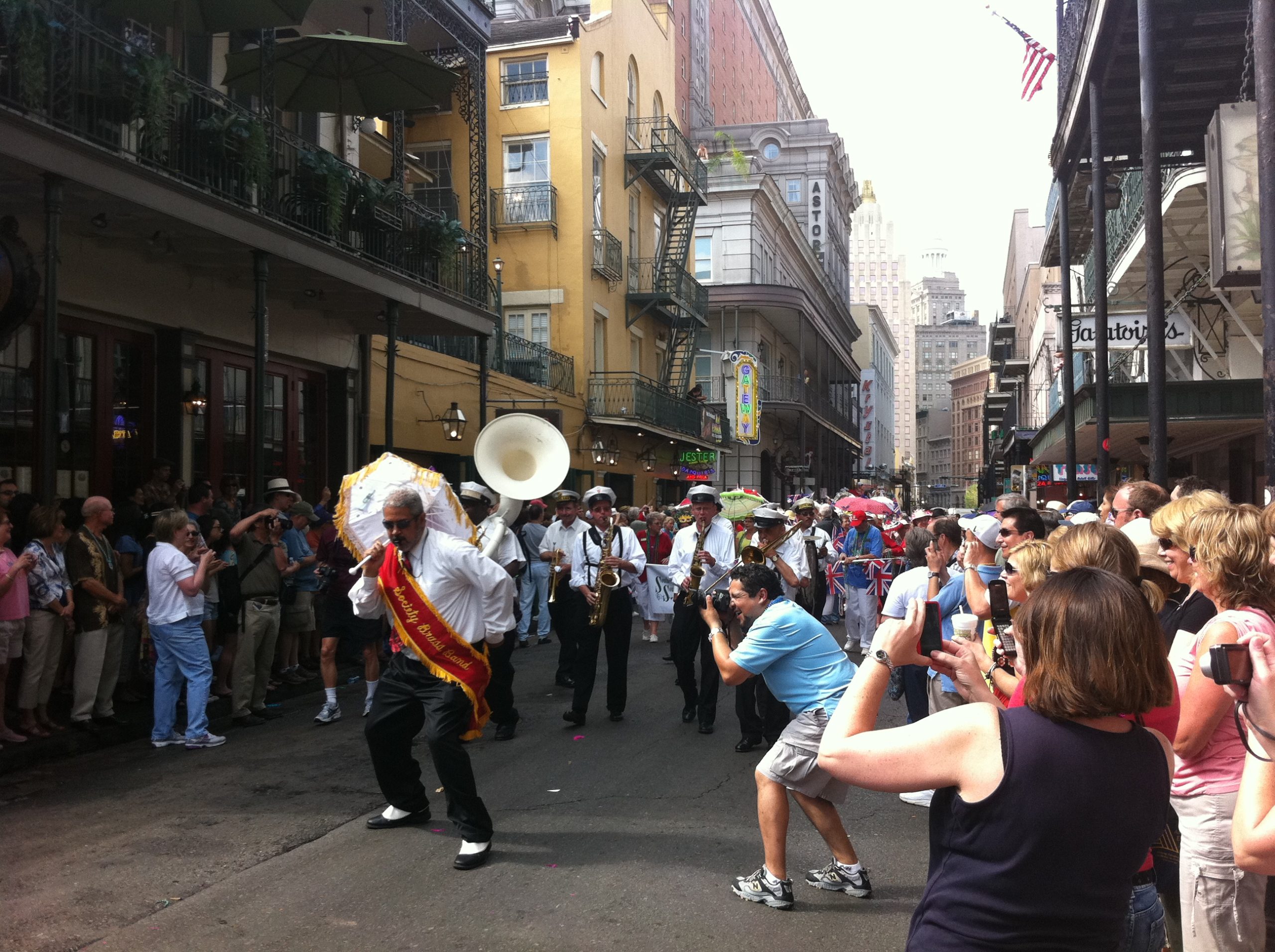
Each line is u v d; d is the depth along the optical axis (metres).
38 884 4.61
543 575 13.32
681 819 5.62
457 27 15.57
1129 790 1.91
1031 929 1.88
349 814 5.71
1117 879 1.90
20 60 7.80
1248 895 2.82
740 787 6.29
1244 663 2.17
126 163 8.67
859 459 71.81
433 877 4.71
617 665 8.23
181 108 9.93
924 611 2.16
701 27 60.72
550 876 4.73
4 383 9.68
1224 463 20.66
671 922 4.20
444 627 5.05
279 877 4.70
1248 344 18.75
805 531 12.02
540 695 9.52
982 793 1.92
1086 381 16.97
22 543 7.66
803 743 4.37
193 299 12.01
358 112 12.97
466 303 14.99
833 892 4.53
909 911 4.33
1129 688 1.88
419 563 5.18
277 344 13.68
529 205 23.92
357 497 5.50
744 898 4.45
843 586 13.35
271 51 11.28
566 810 5.79
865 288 199.62
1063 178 15.18
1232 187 6.95
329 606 8.26
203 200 9.71
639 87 29.08
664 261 29.17
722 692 9.59
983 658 2.17
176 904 4.38
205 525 8.13
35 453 10.02
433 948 3.94
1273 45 5.79
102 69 8.98
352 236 12.81
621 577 8.16
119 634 7.75
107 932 4.08
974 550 5.49
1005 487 51.41
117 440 11.20
